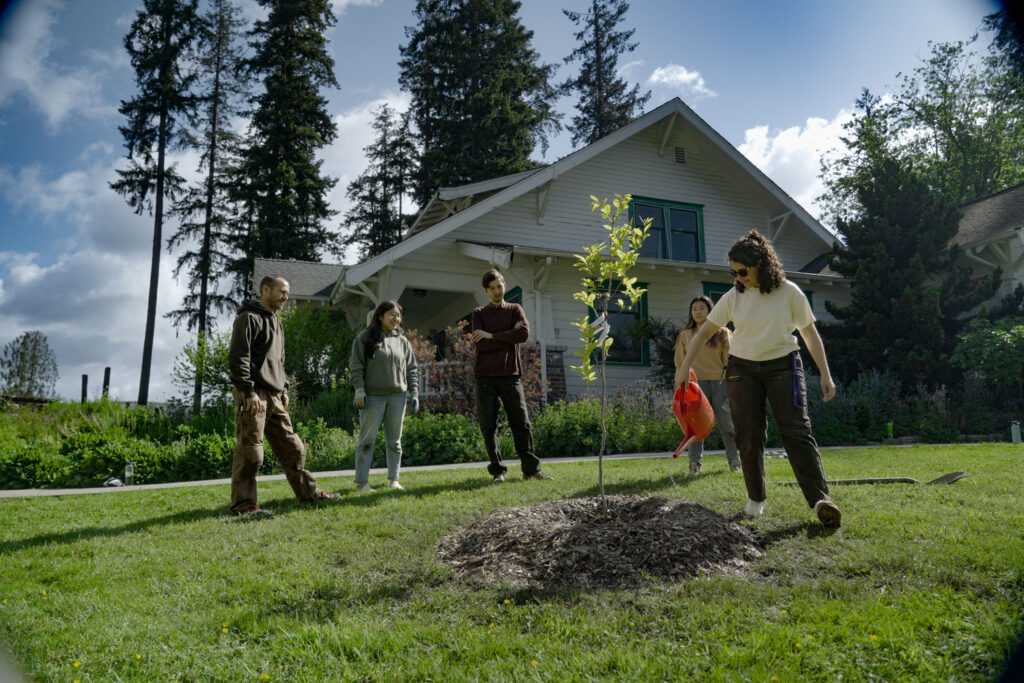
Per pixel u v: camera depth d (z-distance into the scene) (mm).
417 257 14633
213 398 12648
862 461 7168
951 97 29188
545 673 2152
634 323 15203
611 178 16750
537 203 15828
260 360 5164
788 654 2176
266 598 2967
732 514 3943
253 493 5074
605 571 3080
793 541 3373
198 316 30359
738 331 4012
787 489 4648
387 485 6301
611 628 2490
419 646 2406
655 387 12422
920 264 14180
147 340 27812
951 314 14219
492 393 6117
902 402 12773
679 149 17562
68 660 2377
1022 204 16547
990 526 3451
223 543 3965
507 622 2613
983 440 11492
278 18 33000
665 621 2510
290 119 32438
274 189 31812
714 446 10258
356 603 2881
